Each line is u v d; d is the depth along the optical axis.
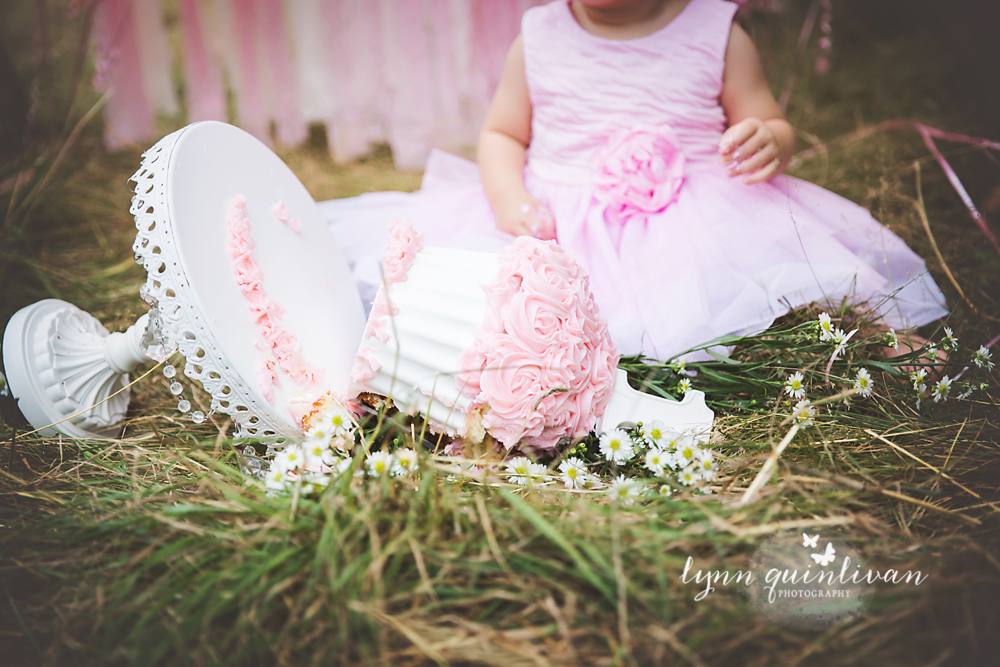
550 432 1.31
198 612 1.02
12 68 3.08
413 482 1.22
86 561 1.15
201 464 1.37
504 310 1.25
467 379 1.24
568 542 1.07
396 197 2.16
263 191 1.49
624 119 1.80
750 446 1.37
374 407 1.41
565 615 1.00
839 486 1.25
